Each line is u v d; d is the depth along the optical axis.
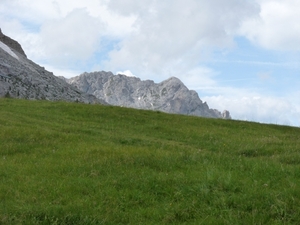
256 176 12.26
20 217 8.86
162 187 11.44
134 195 10.70
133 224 8.84
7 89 136.38
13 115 28.36
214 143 22.11
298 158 15.96
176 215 9.41
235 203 9.83
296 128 32.94
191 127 28.48
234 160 15.08
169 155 15.87
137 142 21.09
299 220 8.85
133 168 13.75
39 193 10.81
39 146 18.28
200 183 11.41
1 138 19.23
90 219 8.87
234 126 30.89
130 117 30.64
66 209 9.37
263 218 8.91
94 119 29.48
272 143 21.97
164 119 31.38
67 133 22.12
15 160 15.27
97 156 15.62
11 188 11.12
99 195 10.69
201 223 8.81
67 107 33.56
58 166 13.98
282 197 9.96
